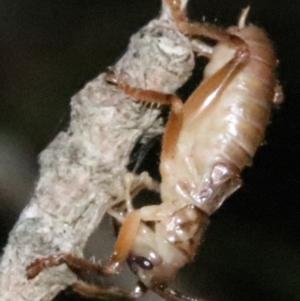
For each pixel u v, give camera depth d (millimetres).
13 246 192
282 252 247
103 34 245
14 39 245
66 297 223
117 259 197
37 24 245
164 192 202
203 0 242
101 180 191
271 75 198
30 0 246
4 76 243
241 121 199
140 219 200
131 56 188
